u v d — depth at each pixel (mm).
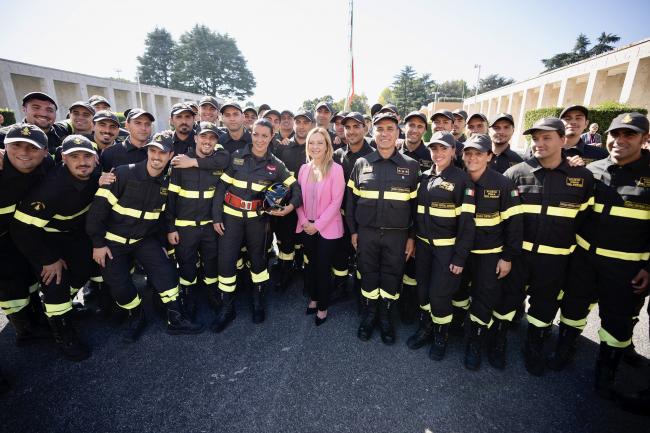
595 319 3547
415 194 3004
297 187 3436
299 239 4406
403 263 3119
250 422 2215
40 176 2701
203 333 3199
